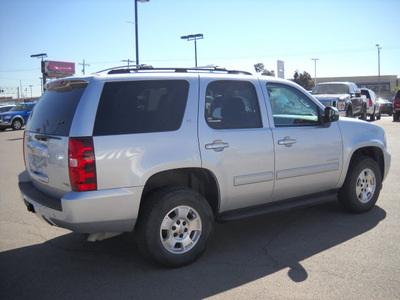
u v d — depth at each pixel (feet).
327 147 17.26
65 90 13.75
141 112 13.20
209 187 14.78
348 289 11.71
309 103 17.60
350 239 15.70
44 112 14.21
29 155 14.85
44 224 18.74
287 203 16.60
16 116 92.89
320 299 11.21
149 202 13.04
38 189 14.29
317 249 14.82
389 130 57.62
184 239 13.55
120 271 13.44
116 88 13.05
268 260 13.98
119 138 12.57
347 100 52.70
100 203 12.17
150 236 12.86
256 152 15.10
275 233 16.75
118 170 12.44
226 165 14.42
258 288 11.94
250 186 15.11
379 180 19.25
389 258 13.79
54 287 12.38
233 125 14.90
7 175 31.78
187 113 13.92
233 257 14.34
